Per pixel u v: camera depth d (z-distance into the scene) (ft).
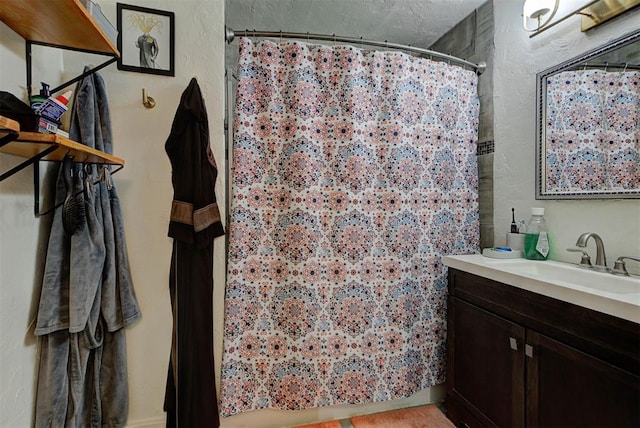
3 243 2.91
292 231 4.86
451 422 5.06
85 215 3.53
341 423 5.01
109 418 4.11
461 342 4.90
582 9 4.21
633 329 2.66
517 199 5.38
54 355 3.43
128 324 4.34
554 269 4.39
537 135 4.96
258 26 6.89
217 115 4.70
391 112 5.31
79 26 2.98
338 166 5.09
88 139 3.58
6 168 2.92
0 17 2.80
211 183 4.37
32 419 3.30
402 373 5.32
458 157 5.89
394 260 5.33
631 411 2.67
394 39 7.40
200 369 4.29
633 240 3.85
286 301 4.88
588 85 4.30
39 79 3.48
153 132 4.47
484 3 6.02
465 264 4.78
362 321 5.14
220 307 4.72
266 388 4.83
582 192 4.38
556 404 3.33
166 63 4.48
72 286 3.41
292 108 4.86
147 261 4.49
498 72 5.72
